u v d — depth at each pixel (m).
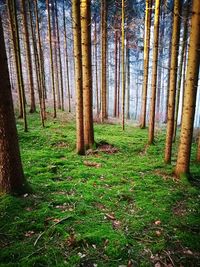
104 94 20.53
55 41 22.20
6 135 5.20
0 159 5.34
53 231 4.47
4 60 4.80
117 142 12.31
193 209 5.93
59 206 5.50
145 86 16.48
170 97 8.80
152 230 4.86
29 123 15.41
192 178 7.90
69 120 17.95
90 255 3.99
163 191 6.80
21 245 4.11
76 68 8.70
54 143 11.16
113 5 19.47
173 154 11.22
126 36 20.86
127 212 5.55
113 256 4.00
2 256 3.84
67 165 8.45
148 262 3.94
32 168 7.76
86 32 9.61
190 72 6.94
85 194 6.23
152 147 11.95
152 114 12.27
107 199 6.11
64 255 3.95
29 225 4.62
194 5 6.49
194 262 4.08
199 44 6.68
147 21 14.10
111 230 4.66
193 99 7.20
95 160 9.39
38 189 6.16
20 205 5.18
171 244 4.46
